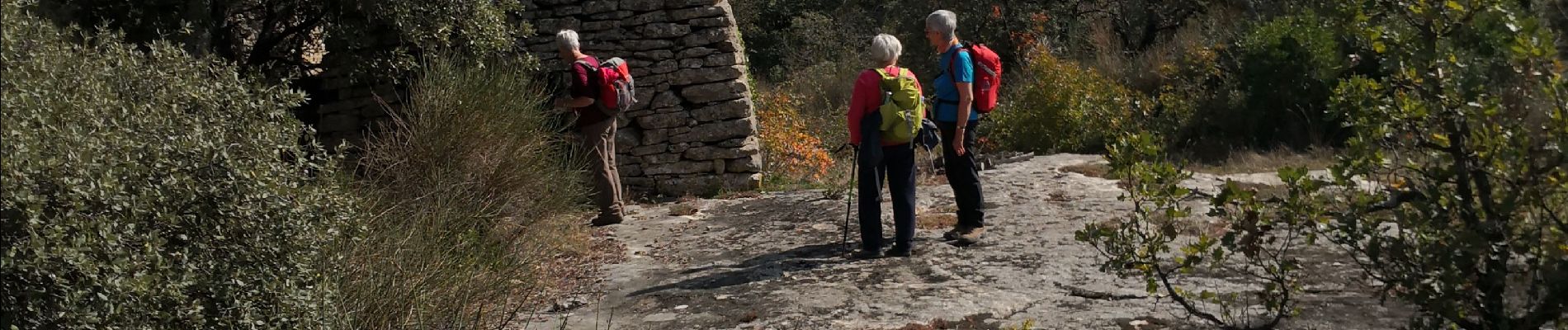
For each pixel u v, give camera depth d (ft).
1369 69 35.12
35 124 10.51
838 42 80.59
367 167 22.86
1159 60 52.80
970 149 20.57
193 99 12.67
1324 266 16.69
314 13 28.58
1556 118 9.39
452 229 20.06
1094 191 26.00
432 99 24.27
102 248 10.48
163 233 11.69
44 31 11.92
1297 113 37.93
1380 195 10.60
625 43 31.78
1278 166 31.04
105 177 10.30
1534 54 9.46
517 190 23.41
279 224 12.62
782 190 32.45
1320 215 10.94
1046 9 67.46
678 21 31.73
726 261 21.09
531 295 18.98
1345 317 14.11
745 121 31.65
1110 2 65.77
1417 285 10.27
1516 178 9.60
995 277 18.11
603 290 19.19
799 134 38.47
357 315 14.99
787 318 16.25
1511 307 10.70
